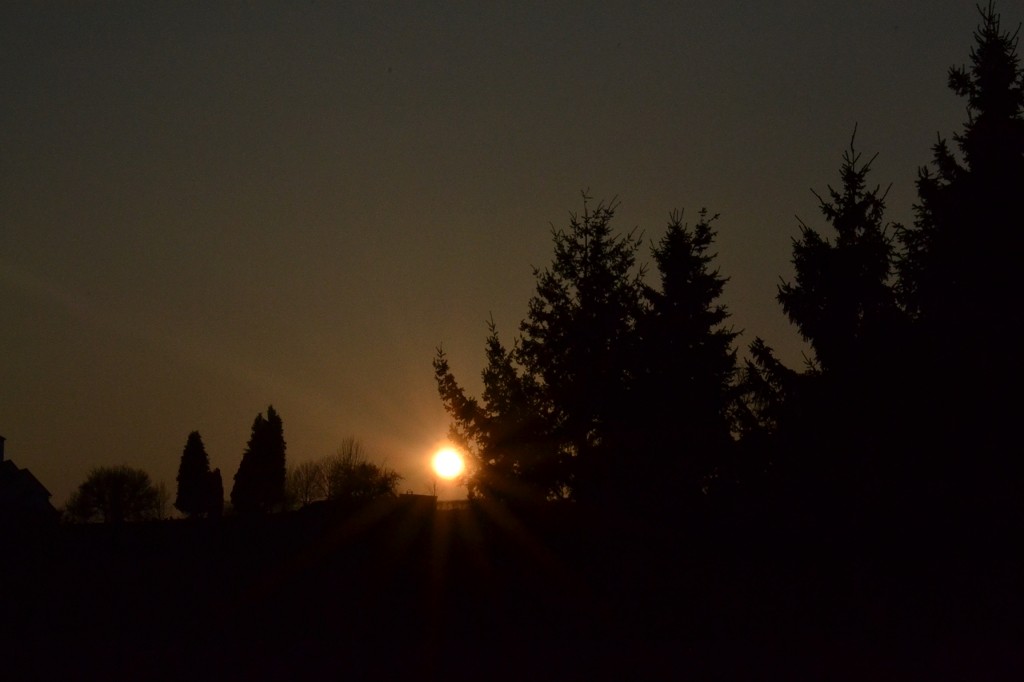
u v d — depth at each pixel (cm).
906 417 2355
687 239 2980
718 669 1783
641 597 2267
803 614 2117
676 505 2562
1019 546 2142
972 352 2316
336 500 2659
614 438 2680
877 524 2278
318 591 2288
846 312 2589
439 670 1809
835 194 2619
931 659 1783
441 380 2936
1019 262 2391
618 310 2798
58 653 1948
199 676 1783
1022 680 1616
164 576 2370
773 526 2408
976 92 2581
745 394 2712
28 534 2628
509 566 2384
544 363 2819
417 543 2433
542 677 1752
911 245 2611
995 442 2247
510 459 2783
